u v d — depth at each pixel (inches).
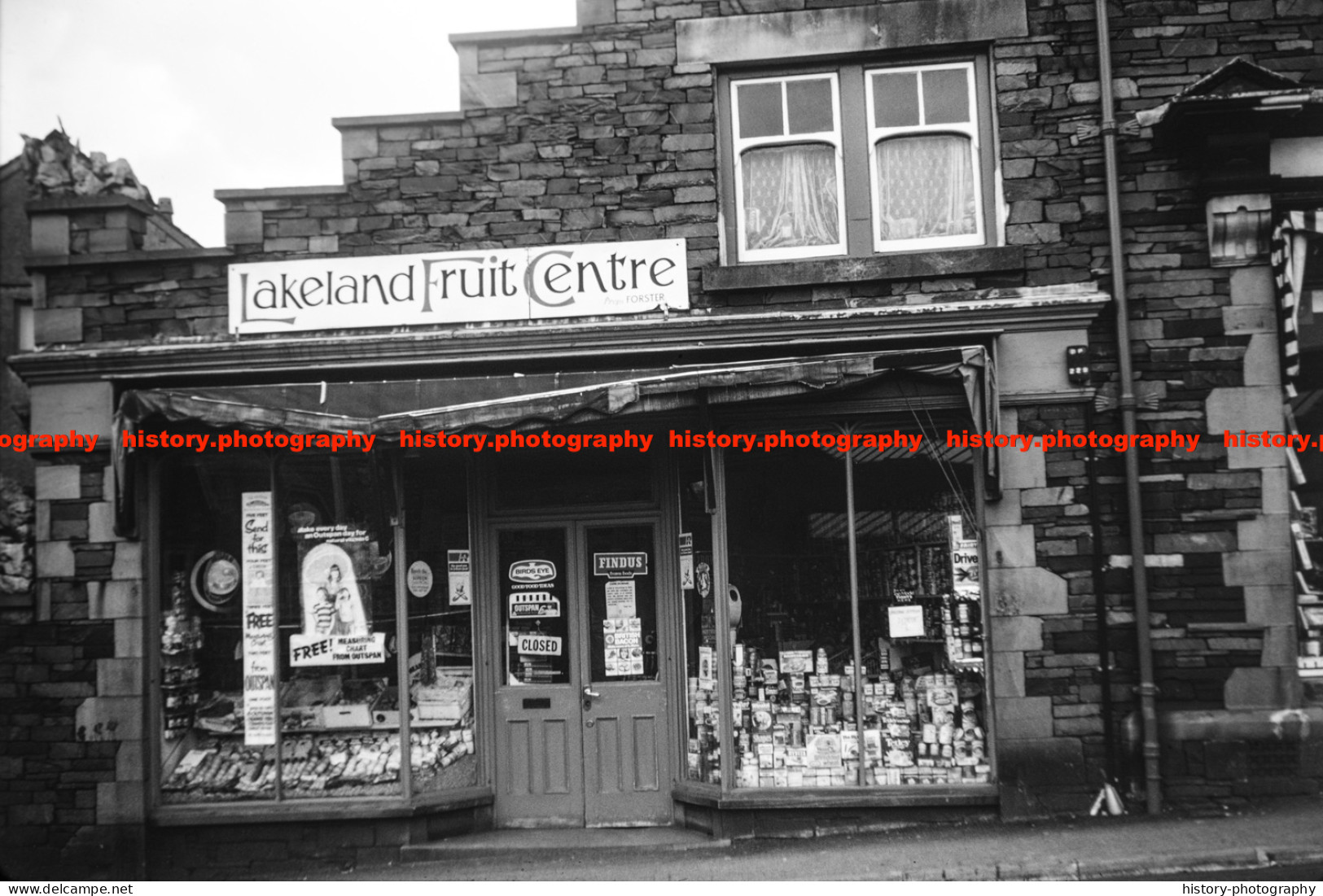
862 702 307.1
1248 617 299.0
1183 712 298.4
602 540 327.6
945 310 303.4
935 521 308.7
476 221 322.0
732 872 270.2
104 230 327.3
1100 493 304.5
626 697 321.4
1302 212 305.9
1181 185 310.3
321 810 305.7
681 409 305.4
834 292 314.8
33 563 315.0
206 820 305.6
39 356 314.7
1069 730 298.0
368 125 324.2
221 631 318.7
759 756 308.8
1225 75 295.7
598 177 321.1
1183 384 305.9
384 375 320.2
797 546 311.3
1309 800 293.3
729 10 322.3
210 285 324.5
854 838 294.2
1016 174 312.5
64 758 307.6
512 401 290.7
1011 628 301.3
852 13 319.0
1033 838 277.9
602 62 323.6
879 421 310.0
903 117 323.3
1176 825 281.3
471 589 327.0
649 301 316.2
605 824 318.7
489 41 324.8
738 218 323.9
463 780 320.5
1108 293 307.7
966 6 316.8
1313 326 308.2
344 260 321.7
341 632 316.8
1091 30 314.3
